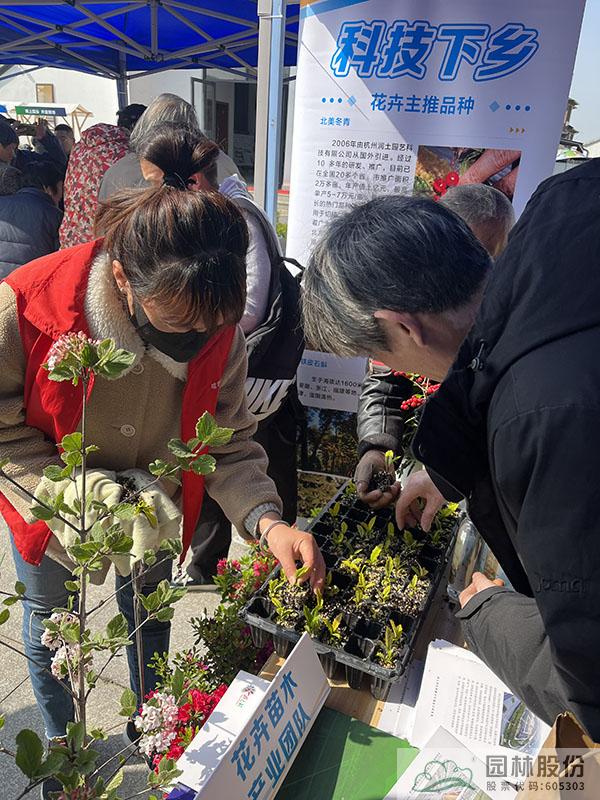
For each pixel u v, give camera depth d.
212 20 4.52
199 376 1.13
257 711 0.84
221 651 1.13
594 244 0.62
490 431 0.65
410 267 0.74
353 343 0.82
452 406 0.70
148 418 1.19
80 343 0.74
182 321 0.91
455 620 1.21
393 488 1.41
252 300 1.74
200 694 1.04
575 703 0.62
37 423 1.15
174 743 0.97
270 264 1.78
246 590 1.22
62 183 3.61
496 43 1.68
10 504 1.13
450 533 1.33
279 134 2.07
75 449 0.74
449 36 1.71
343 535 1.30
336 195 1.98
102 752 1.68
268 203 2.15
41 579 1.27
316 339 0.88
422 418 0.72
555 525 0.57
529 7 1.63
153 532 0.98
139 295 0.91
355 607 1.11
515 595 0.93
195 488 1.27
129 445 1.20
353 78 1.84
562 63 1.66
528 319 0.63
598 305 0.60
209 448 1.29
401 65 1.78
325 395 2.24
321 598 1.11
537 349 0.62
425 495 1.26
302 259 2.09
